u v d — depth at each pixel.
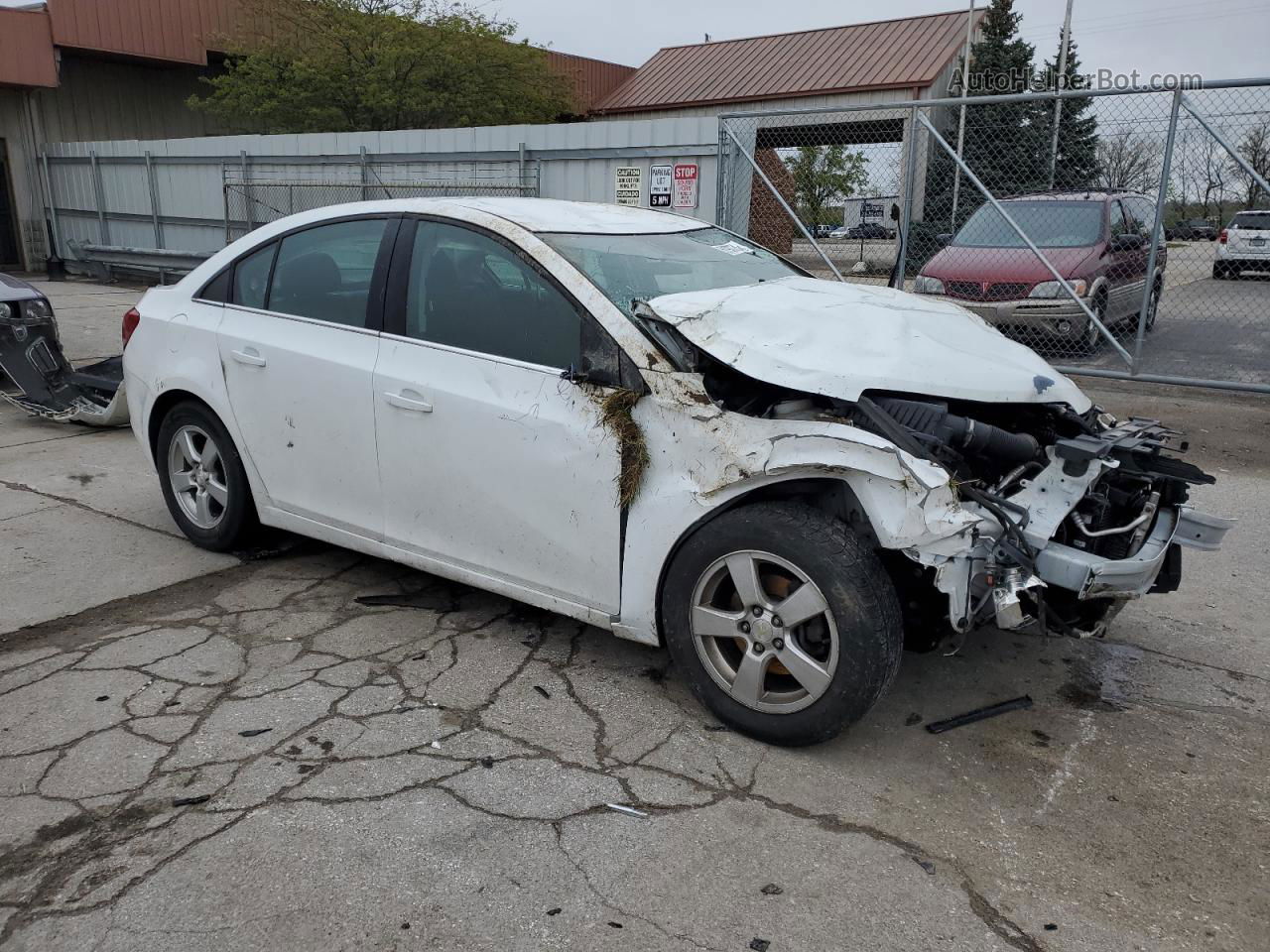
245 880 2.52
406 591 4.39
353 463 3.98
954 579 2.89
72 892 2.47
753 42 27.45
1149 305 9.12
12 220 20.91
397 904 2.45
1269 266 9.27
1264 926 2.45
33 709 3.33
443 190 14.12
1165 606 4.48
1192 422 7.87
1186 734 3.38
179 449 4.77
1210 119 8.02
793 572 3.00
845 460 2.88
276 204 16.50
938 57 23.95
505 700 3.45
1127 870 2.66
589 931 2.38
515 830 2.75
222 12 21.72
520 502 3.52
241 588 4.39
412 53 20.41
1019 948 2.36
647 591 3.32
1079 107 10.04
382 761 3.06
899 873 2.62
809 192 10.66
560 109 24.91
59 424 7.61
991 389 3.29
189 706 3.37
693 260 4.03
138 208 18.86
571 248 3.66
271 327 4.23
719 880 2.57
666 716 3.37
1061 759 3.20
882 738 3.30
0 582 4.41
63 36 19.31
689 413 3.15
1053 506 3.15
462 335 3.67
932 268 9.92
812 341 3.26
